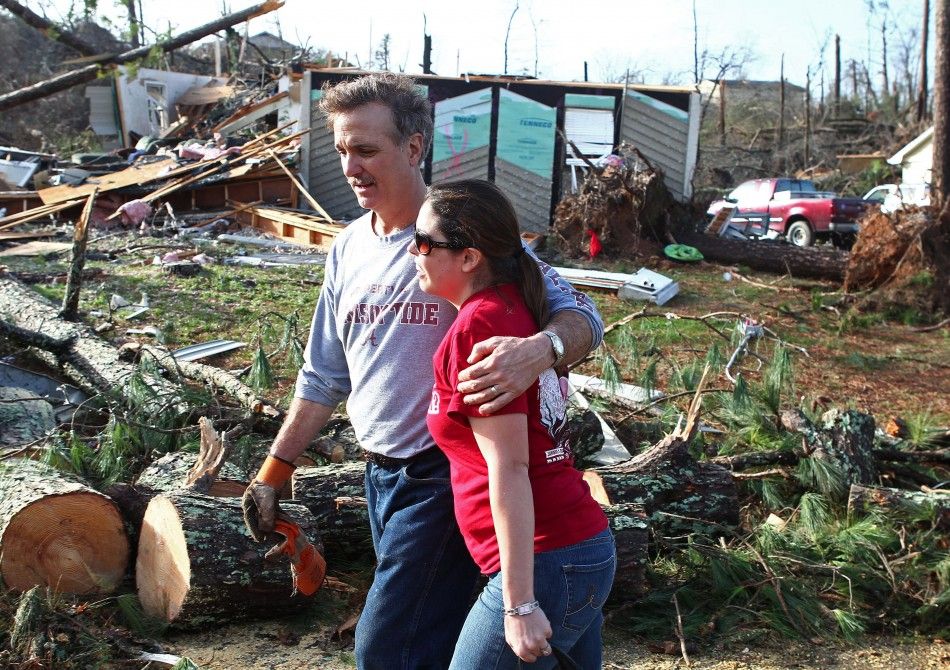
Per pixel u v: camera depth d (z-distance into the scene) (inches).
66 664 143.3
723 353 389.1
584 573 94.3
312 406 121.6
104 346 288.0
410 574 108.2
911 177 964.6
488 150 729.6
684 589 177.9
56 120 1256.8
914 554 193.3
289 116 868.0
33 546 158.9
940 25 584.1
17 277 444.5
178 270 479.8
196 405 235.0
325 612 167.0
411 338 110.3
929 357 429.7
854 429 236.8
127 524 171.3
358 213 741.9
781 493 230.4
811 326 477.4
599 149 732.7
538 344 92.7
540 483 94.2
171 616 157.0
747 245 636.7
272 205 701.3
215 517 158.2
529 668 94.0
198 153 778.8
